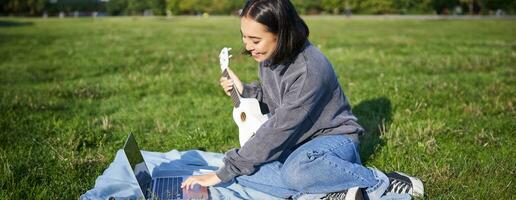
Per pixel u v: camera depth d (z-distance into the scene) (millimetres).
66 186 3580
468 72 8797
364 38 17188
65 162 4062
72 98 6805
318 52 3150
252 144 3115
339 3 48375
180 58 10875
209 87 7387
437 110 5855
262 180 3311
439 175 3709
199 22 33031
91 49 13258
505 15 42500
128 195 3127
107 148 4582
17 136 4855
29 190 3533
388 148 4379
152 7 58156
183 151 4191
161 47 13766
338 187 3062
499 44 14469
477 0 45531
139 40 16484
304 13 48938
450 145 4555
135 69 9367
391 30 22547
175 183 3430
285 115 3066
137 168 3195
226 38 17406
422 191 3217
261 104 3783
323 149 3098
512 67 9406
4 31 22031
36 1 55938
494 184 3568
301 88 3066
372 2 47219
